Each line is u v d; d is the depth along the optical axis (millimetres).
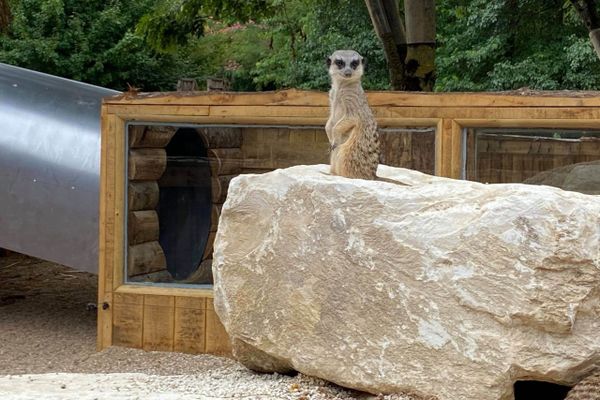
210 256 9742
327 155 9469
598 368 5688
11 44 23984
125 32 25047
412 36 13938
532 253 5641
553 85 21812
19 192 11516
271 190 6777
